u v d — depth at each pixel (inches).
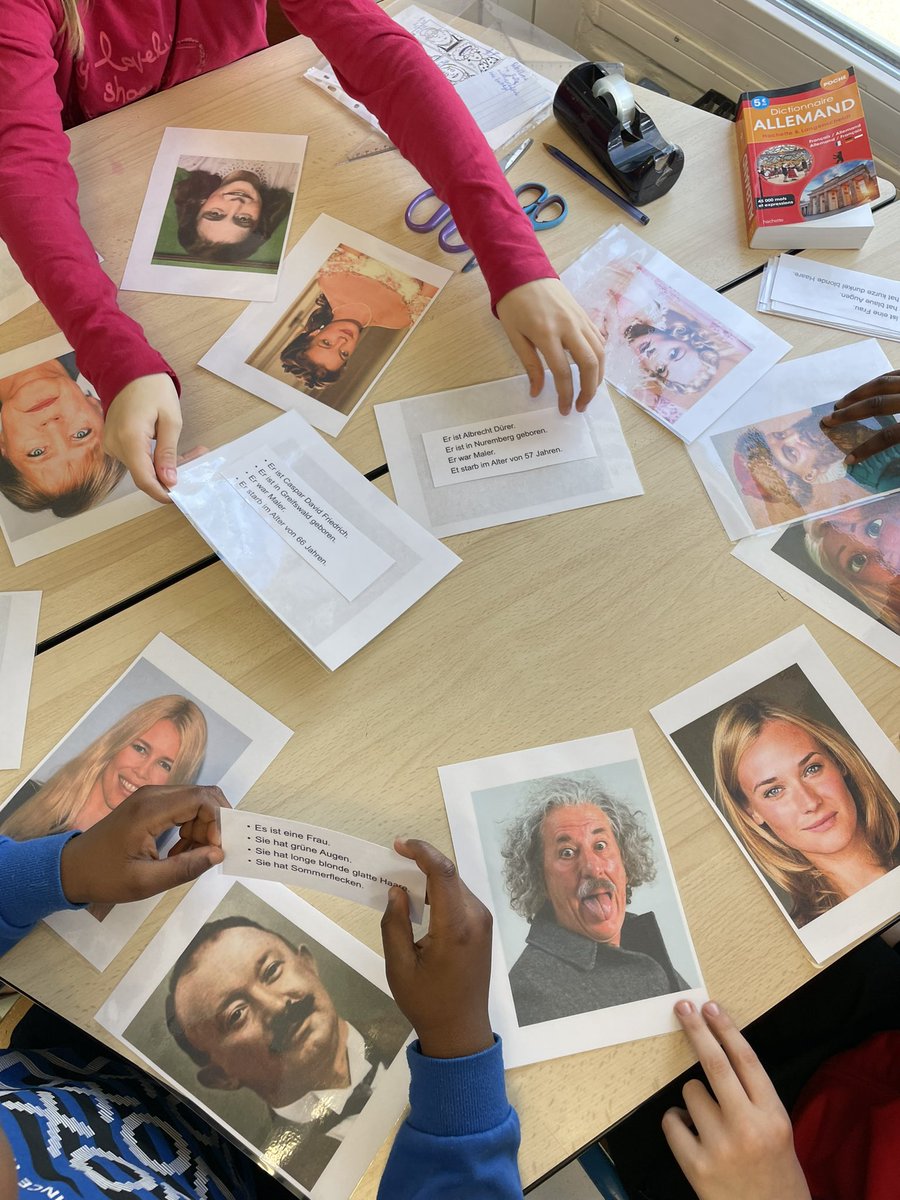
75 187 36.3
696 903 26.0
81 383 33.5
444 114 36.1
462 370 34.0
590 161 39.0
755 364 34.5
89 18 41.3
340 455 32.0
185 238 36.3
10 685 28.6
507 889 26.0
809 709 28.5
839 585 30.5
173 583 30.4
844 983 35.9
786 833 27.0
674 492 32.0
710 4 57.4
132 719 28.2
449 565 30.4
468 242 35.3
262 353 34.1
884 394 32.2
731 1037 24.6
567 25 67.2
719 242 37.4
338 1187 23.2
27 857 25.1
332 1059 24.3
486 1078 23.0
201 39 45.0
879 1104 31.8
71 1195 24.3
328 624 29.1
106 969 25.2
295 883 24.9
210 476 30.9
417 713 28.3
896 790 27.5
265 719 28.2
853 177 36.4
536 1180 23.4
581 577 30.4
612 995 25.0
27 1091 27.1
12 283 35.6
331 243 36.4
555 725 28.2
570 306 33.5
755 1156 24.4
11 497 31.5
